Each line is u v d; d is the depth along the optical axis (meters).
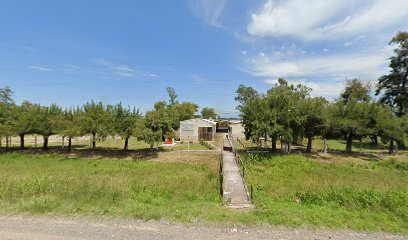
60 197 7.46
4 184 8.66
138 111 25.77
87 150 27.61
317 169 17.31
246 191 10.06
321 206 7.99
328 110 25.14
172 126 26.17
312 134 25.28
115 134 24.61
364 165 19.06
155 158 22.64
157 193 9.29
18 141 40.34
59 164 19.45
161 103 61.59
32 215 6.10
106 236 5.03
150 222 5.80
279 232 5.40
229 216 6.27
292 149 27.91
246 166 17.67
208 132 36.84
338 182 12.40
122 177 12.54
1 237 4.93
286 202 9.07
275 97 23.36
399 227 5.70
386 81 35.16
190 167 17.92
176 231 5.34
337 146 33.91
